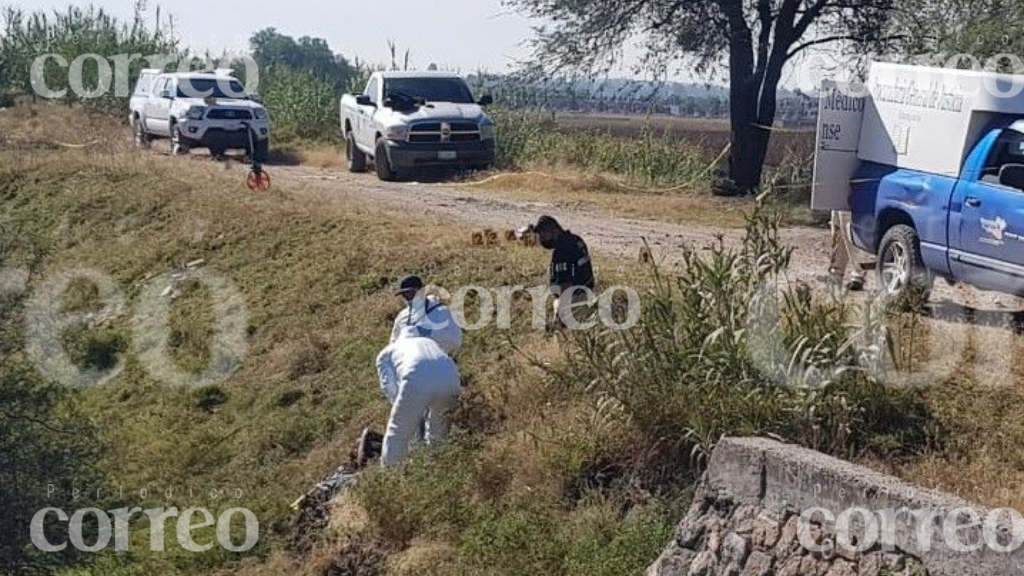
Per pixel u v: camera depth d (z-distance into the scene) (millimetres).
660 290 10820
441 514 10109
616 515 9414
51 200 22969
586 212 20109
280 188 21500
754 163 24422
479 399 11422
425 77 25500
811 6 24234
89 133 31641
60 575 10406
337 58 44844
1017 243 10883
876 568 7148
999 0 19656
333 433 13148
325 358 14727
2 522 9938
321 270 16688
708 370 9656
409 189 22719
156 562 10906
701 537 8258
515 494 9984
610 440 9977
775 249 10438
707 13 24828
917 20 23219
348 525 10430
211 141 28328
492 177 23859
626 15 24984
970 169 11531
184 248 19125
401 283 11758
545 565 9164
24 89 38219
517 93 28234
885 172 12719
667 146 26688
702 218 19844
